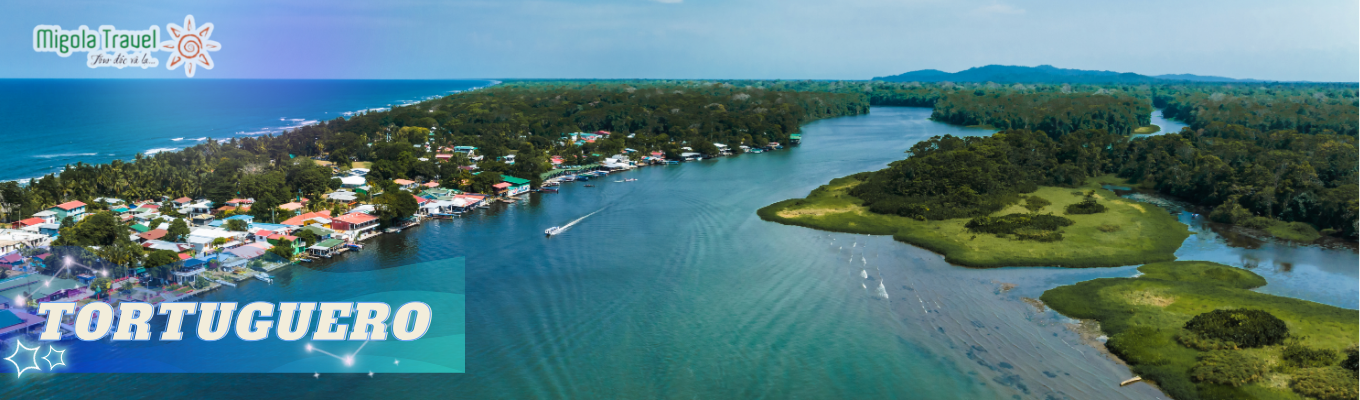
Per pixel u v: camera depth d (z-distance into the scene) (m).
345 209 129.38
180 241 101.94
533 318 75.44
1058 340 72.19
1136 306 79.31
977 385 62.22
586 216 131.75
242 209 124.12
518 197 154.12
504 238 112.94
